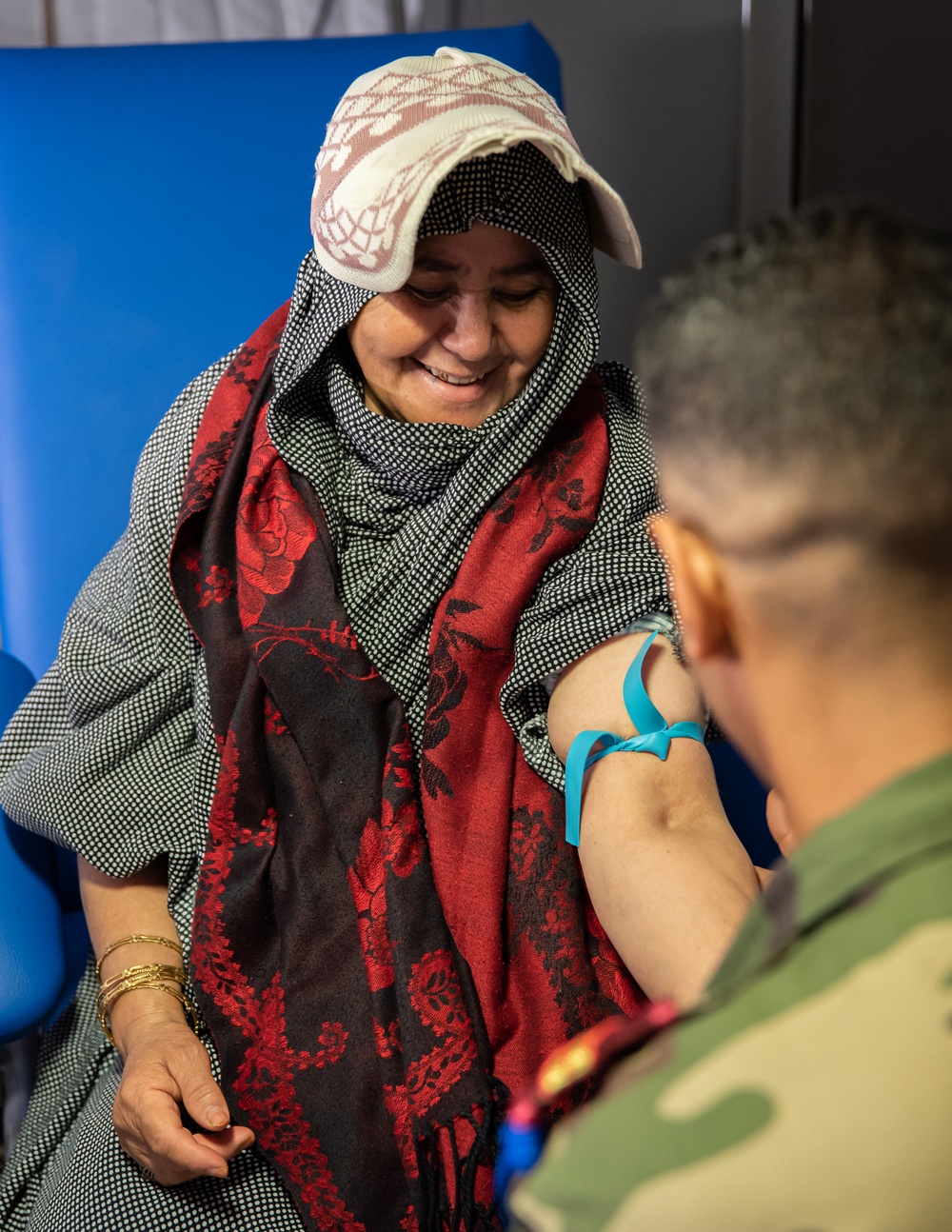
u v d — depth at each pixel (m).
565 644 1.00
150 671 1.14
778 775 0.48
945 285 0.42
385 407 1.10
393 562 1.08
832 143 2.09
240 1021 1.01
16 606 1.42
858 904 0.41
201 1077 0.96
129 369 1.43
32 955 1.10
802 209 0.48
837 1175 0.37
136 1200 0.97
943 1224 0.37
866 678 0.44
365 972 1.01
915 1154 0.37
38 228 1.43
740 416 0.43
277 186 1.45
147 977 1.07
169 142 1.45
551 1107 0.97
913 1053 0.38
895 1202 0.37
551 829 1.03
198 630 1.10
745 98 2.10
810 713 0.45
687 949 0.88
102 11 1.98
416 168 0.92
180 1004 1.06
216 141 1.45
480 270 0.98
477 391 1.05
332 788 1.03
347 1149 0.97
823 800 0.46
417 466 1.06
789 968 0.41
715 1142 0.38
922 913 0.40
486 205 0.95
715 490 0.44
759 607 0.45
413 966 0.98
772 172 2.13
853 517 0.42
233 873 1.03
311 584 1.06
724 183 2.17
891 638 0.43
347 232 0.96
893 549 0.42
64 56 1.47
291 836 1.04
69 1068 1.17
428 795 1.03
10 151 1.43
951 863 0.41
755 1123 0.38
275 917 1.04
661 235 2.19
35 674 1.42
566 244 0.99
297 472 1.10
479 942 1.01
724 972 0.46
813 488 0.42
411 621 1.08
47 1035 1.20
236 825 1.04
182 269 1.44
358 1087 0.98
